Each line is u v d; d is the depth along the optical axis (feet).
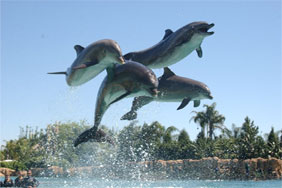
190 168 77.15
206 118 120.57
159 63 30.58
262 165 74.43
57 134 108.27
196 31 28.76
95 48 25.80
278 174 72.18
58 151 106.63
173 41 29.60
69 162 102.94
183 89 32.27
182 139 108.17
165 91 32.40
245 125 90.84
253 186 53.21
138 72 25.89
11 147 144.05
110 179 71.77
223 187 49.62
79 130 106.73
